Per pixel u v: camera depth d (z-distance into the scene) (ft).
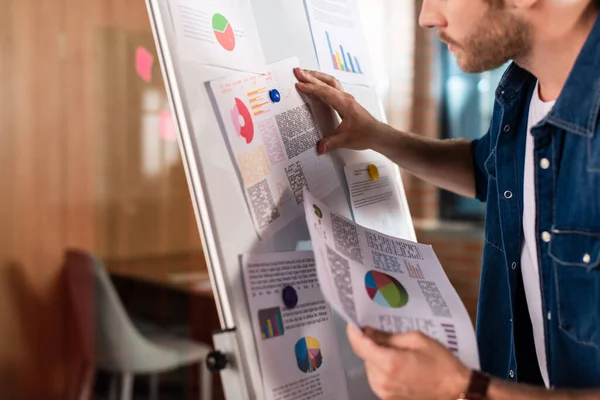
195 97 2.99
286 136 3.52
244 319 2.94
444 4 3.18
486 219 3.96
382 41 12.23
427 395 2.65
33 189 9.19
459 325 3.09
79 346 9.27
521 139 3.60
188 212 11.13
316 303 3.36
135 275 10.16
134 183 10.42
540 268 3.24
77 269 9.02
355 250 3.23
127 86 10.26
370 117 4.13
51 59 9.34
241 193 3.10
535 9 2.99
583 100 3.02
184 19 3.04
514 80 3.63
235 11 3.40
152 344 8.75
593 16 3.06
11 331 8.96
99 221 9.97
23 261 9.08
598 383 2.98
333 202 3.80
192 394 9.13
